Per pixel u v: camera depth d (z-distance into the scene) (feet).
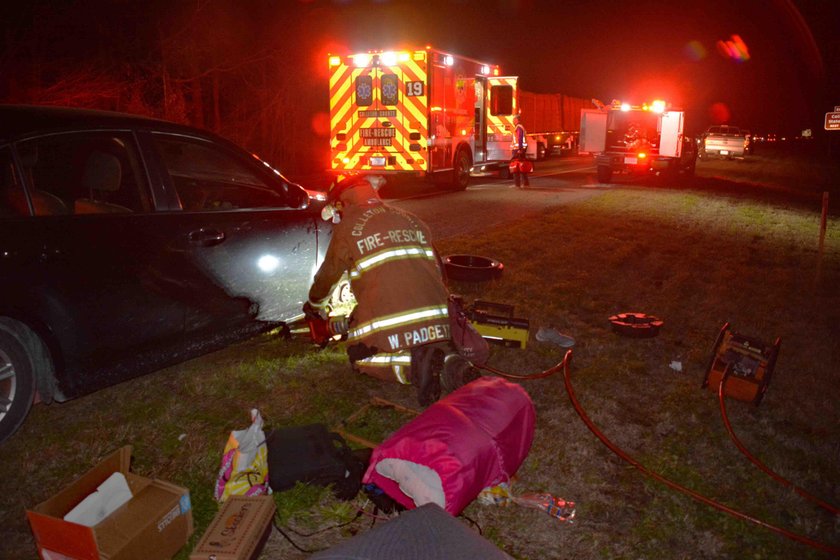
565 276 23.67
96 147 12.50
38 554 8.35
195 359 14.46
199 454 10.65
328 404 12.63
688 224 37.40
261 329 14.65
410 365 11.59
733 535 9.80
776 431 13.25
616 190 53.31
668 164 57.72
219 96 65.98
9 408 10.40
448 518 4.87
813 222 41.65
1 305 9.87
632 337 17.54
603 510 10.03
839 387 15.71
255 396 12.83
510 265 24.52
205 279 13.07
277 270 14.74
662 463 11.46
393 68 41.11
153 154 12.46
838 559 9.42
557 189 52.54
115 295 11.48
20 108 11.37
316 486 9.57
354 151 42.98
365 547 4.47
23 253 10.16
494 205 40.81
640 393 14.25
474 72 48.78
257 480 8.95
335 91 42.57
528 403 10.18
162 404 12.34
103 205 11.98
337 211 12.80
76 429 11.35
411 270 11.67
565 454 11.46
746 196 54.54
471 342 13.16
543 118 93.25
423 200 42.68
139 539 7.41
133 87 52.21
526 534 9.27
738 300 22.21
